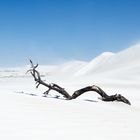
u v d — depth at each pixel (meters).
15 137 6.37
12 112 9.30
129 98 30.28
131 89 59.12
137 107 16.83
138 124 8.91
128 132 7.53
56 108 10.85
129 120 9.58
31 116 8.80
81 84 83.88
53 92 37.72
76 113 10.02
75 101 14.65
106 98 19.81
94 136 6.89
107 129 7.74
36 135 6.64
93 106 12.97
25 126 7.46
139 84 79.12
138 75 113.94
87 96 30.38
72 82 98.12
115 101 19.12
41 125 7.67
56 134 6.84
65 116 9.23
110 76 116.06
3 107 10.16
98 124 8.34
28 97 14.30
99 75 123.56
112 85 76.88
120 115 10.60
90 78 114.44
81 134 6.99
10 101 11.89
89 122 8.52
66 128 7.52
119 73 120.19
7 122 7.82
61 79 132.25
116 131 7.56
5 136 6.42
